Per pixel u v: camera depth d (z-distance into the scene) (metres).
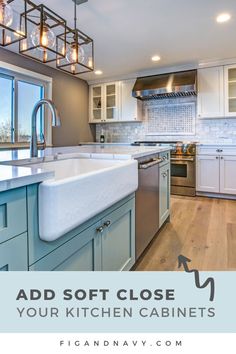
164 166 2.69
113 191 1.24
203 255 2.14
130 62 4.26
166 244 2.37
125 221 1.60
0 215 0.72
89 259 1.18
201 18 2.80
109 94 5.29
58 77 4.67
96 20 2.82
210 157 4.16
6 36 1.88
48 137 4.47
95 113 5.54
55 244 0.94
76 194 0.94
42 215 0.83
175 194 4.44
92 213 1.05
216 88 4.22
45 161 1.56
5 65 3.65
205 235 2.59
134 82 4.96
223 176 4.09
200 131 4.72
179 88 4.25
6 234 0.73
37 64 4.20
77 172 1.84
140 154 1.89
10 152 1.92
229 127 4.48
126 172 1.39
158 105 5.08
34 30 1.91
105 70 4.70
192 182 4.28
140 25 2.95
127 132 5.48
